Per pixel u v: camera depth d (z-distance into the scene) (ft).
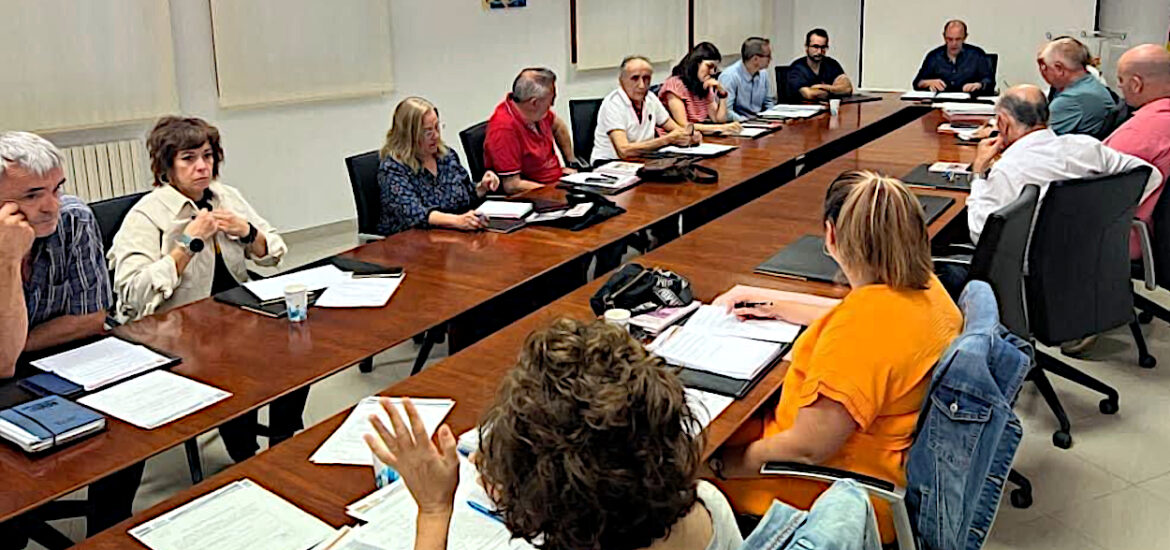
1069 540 8.46
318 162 19.15
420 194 11.69
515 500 3.28
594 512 3.18
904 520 5.63
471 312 9.34
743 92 20.24
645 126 16.43
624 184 12.65
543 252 9.72
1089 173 10.17
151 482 9.46
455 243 10.11
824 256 9.10
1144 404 10.99
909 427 5.83
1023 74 23.86
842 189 5.95
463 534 4.70
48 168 6.73
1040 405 11.05
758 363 6.65
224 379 6.65
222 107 17.37
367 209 11.75
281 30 17.90
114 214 9.64
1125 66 12.29
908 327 5.70
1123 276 10.58
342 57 18.97
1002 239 8.25
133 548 4.68
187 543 4.72
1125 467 9.66
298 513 4.98
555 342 3.41
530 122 13.79
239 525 4.87
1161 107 11.91
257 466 5.48
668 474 3.24
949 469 5.50
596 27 24.30
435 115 11.76
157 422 5.98
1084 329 10.29
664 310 7.65
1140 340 11.96
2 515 4.97
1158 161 11.68
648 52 25.93
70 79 15.35
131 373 6.72
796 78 22.16
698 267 8.99
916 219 5.76
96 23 15.48
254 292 8.44
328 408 11.14
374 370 12.28
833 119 18.45
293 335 7.50
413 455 3.70
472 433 5.71
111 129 16.16
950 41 22.24
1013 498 9.05
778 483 6.25
